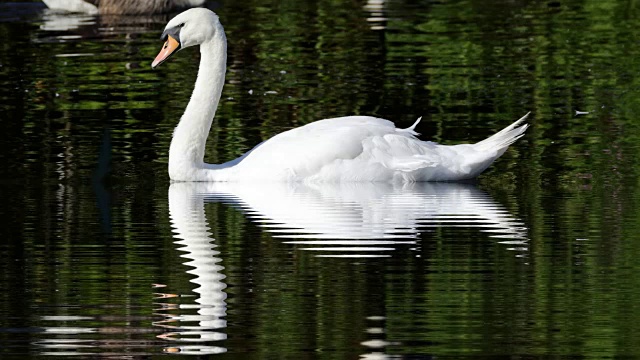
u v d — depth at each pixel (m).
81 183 15.86
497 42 24.98
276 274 12.07
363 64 23.25
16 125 18.89
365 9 28.55
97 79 22.08
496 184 15.77
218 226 13.88
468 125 18.73
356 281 11.84
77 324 10.73
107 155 17.31
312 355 10.00
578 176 15.97
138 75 22.39
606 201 14.71
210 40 16.69
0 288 11.70
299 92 21.09
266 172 16.06
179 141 16.22
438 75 22.30
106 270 12.23
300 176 15.98
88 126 18.88
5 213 14.38
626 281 11.74
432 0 29.72
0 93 20.97
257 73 22.59
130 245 13.11
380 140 16.11
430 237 13.35
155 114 19.62
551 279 11.84
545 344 10.21
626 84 21.39
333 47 24.72
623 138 17.89
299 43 25.06
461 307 11.09
